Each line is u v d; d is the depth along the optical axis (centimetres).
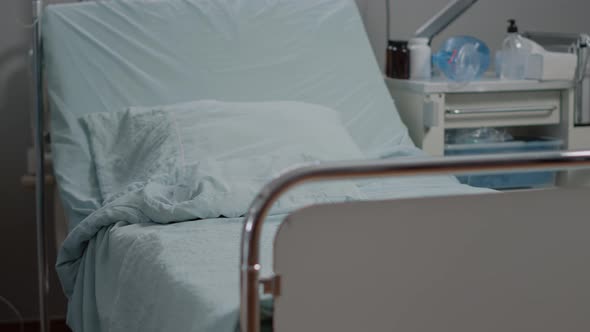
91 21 234
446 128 246
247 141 192
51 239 271
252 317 92
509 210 99
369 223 95
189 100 226
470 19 297
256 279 92
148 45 232
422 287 98
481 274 100
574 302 104
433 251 98
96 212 173
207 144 191
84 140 210
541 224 101
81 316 175
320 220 94
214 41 237
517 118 249
